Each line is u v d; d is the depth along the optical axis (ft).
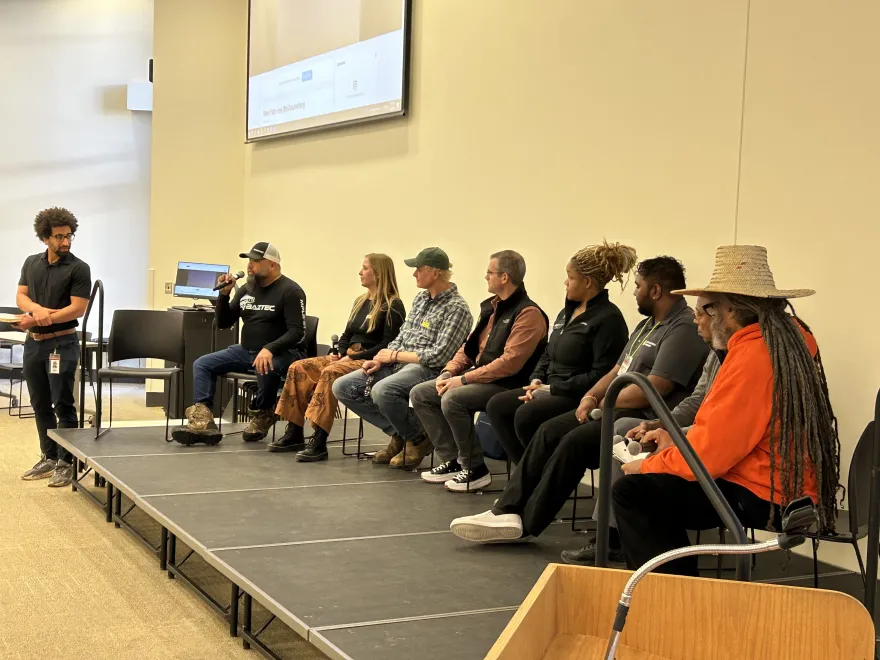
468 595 8.48
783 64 11.45
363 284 16.06
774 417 7.27
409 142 19.29
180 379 22.86
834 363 10.75
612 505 7.97
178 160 26.71
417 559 9.62
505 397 12.17
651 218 13.41
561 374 11.78
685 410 9.51
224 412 22.82
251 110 25.57
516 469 10.29
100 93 31.42
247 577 8.84
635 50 13.70
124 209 31.81
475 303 17.19
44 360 16.05
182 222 26.78
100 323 16.11
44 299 15.72
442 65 18.19
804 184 11.16
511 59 16.30
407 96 19.15
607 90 14.21
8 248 30.60
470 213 17.33
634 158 13.71
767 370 7.37
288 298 16.53
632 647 4.57
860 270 10.50
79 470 16.47
